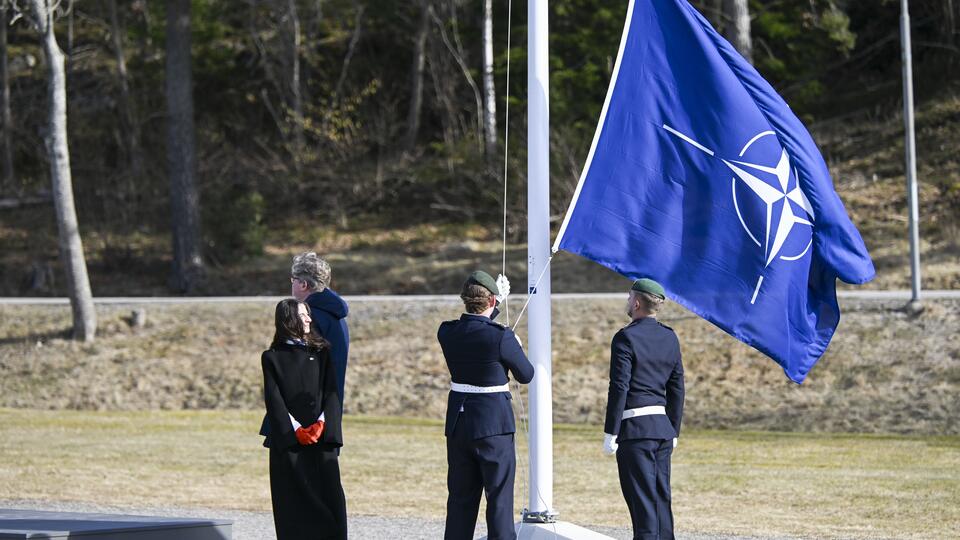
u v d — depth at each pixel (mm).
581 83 72312
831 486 24281
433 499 22906
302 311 14258
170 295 67062
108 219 78062
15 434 34375
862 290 51969
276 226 77000
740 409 37438
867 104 79250
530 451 15672
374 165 82500
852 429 34656
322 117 86938
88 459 28906
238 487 24578
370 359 45688
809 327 16641
